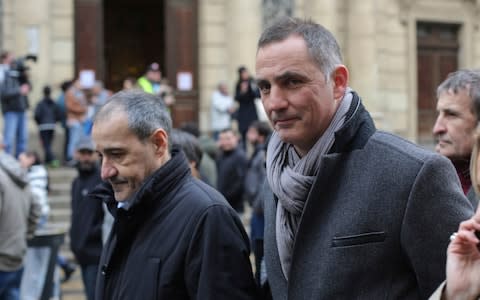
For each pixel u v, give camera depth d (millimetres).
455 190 2951
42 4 17578
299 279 3076
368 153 3064
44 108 16078
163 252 3531
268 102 3092
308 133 3068
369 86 20578
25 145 14961
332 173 3062
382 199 2980
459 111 3787
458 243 2607
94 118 3693
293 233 3191
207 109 19328
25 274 8375
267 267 3344
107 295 3689
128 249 3674
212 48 19438
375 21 20828
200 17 19453
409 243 2926
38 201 8289
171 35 19328
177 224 3559
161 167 3639
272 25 3121
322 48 3033
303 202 3119
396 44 21656
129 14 25984
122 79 25812
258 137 9945
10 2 17438
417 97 22250
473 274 2586
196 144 6082
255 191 8711
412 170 2953
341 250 2996
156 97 3754
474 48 22922
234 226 3586
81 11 18641
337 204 3057
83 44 18656
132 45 26000
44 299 8453
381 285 2973
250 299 3525
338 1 20594
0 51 16922
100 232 7812
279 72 3016
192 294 3488
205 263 3453
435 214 2912
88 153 7941
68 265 11344
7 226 7547
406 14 21672
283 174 3186
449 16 22406
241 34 19312
